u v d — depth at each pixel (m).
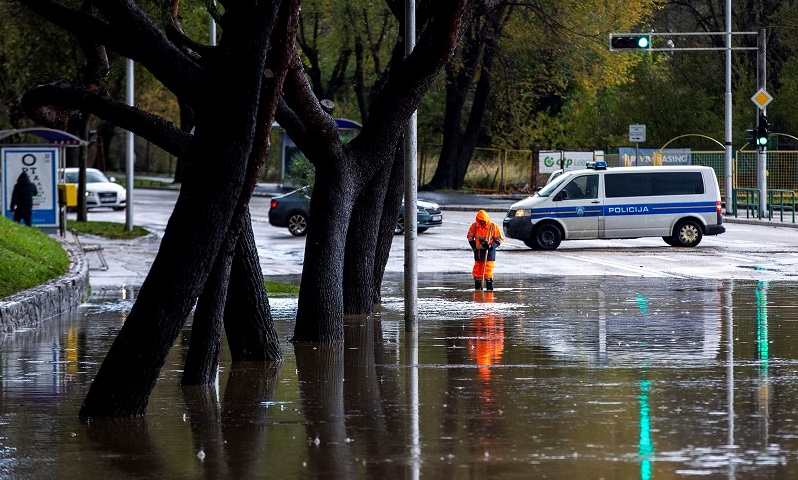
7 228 43.12
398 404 18.05
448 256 53.00
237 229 19.34
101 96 18.72
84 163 75.62
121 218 82.56
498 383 19.84
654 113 103.88
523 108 110.69
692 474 13.20
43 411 17.92
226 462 14.28
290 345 25.58
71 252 46.72
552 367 21.55
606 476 13.17
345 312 31.56
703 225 57.69
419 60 24.56
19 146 59.03
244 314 23.12
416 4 29.88
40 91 18.73
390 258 52.28
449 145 103.50
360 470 13.73
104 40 16.84
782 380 19.77
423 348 24.69
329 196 25.88
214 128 16.83
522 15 83.88
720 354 22.98
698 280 41.16
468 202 93.62
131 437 15.88
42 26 29.80
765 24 99.56
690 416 16.66
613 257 51.84
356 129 92.25
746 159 86.88
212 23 67.69
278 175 113.38
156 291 17.08
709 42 102.88
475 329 27.92
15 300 29.55
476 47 90.75
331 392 19.34
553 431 15.74
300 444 15.27
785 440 15.01
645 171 57.75
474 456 14.31
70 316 32.31
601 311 31.56
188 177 17.02
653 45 106.88
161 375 21.47
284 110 24.55
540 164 94.50
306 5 86.75
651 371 20.88
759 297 34.94
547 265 48.44
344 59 92.44
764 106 76.62
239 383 20.44
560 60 89.00
